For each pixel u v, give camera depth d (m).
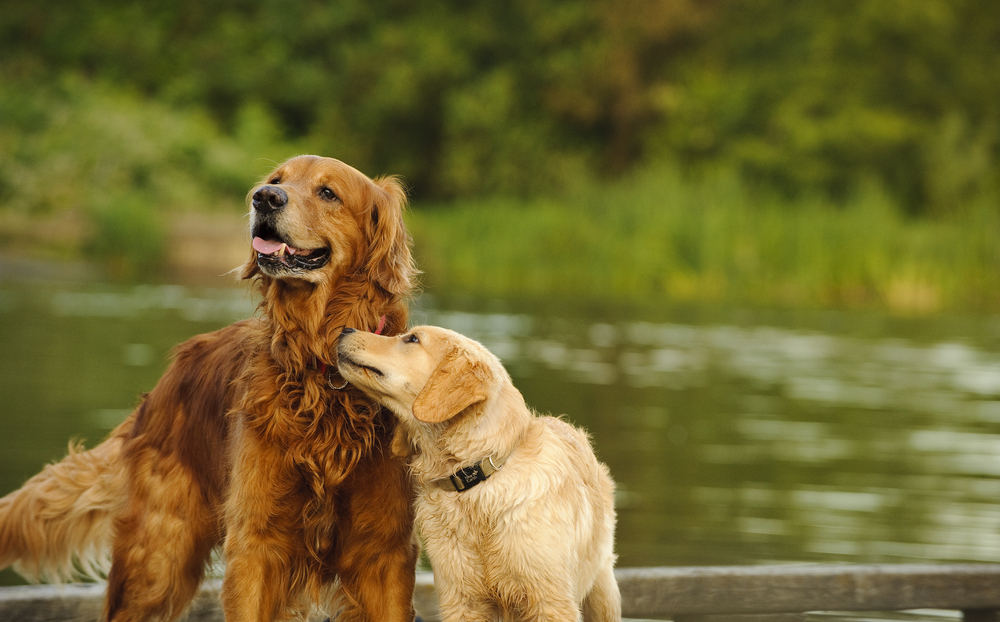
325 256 4.14
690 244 27.30
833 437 10.37
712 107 39.50
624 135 40.28
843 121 38.69
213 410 4.20
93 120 30.22
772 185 37.91
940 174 35.94
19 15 38.09
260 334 4.16
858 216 27.91
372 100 38.28
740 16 42.09
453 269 28.20
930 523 7.52
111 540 4.37
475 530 4.07
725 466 9.05
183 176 29.83
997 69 42.19
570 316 19.78
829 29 42.06
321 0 41.25
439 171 38.19
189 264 26.05
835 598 4.98
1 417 9.53
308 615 4.19
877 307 24.78
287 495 3.94
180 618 4.51
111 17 39.16
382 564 4.07
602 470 4.67
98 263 25.56
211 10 40.66
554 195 35.53
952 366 15.42
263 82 38.44
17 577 6.31
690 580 4.90
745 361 15.30
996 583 5.06
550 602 4.01
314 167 4.16
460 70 39.03
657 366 14.48
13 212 27.28
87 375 11.88
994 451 9.91
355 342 4.02
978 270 26.78
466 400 3.97
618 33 40.00
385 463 4.07
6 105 30.09
